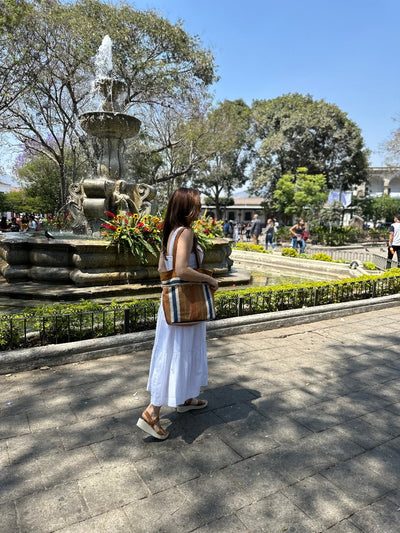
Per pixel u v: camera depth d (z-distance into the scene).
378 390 3.24
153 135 20.39
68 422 2.62
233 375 3.46
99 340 3.70
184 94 18.00
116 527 1.75
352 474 2.16
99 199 7.61
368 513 1.87
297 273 9.62
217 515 1.84
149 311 4.24
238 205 51.00
